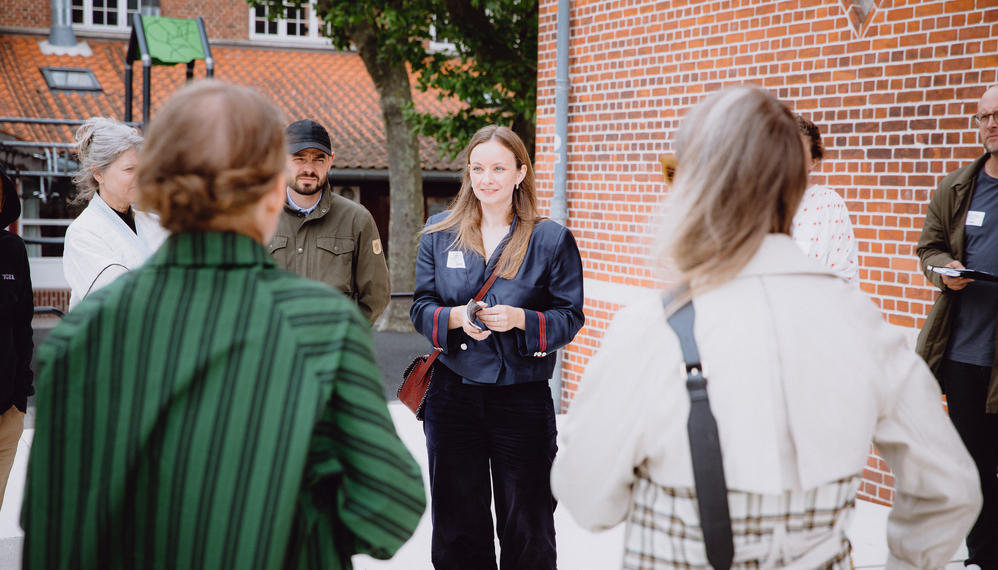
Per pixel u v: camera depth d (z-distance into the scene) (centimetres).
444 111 2169
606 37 703
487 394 313
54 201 1836
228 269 139
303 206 365
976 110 441
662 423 140
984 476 373
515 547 317
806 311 142
